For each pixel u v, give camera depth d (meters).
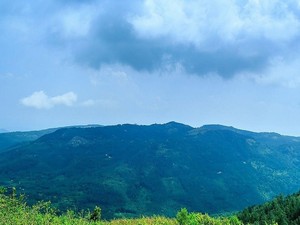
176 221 38.94
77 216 43.22
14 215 35.56
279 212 46.97
